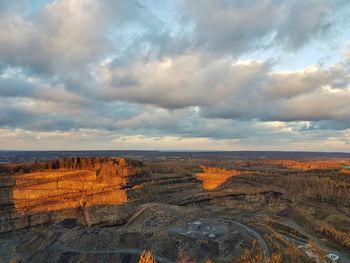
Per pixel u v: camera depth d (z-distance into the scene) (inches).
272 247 6422.2
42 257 6860.2
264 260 5821.9
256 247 6397.6
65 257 6653.5
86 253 6609.3
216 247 6235.2
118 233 7057.1
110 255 6481.3
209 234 6889.8
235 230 7229.3
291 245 6752.0
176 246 6441.9
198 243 6318.9
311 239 7770.7
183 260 6018.7
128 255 6397.6
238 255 6043.3
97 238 7017.7
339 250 7234.3
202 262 5925.2
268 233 7244.1
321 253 6884.8
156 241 6668.3
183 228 7381.9
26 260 7057.1
